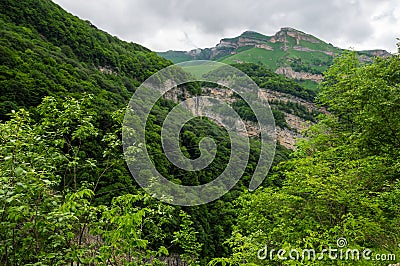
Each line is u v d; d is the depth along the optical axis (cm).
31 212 404
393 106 923
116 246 452
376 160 864
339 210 755
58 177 508
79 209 443
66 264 455
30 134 504
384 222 686
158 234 642
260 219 1080
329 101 1393
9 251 436
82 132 571
